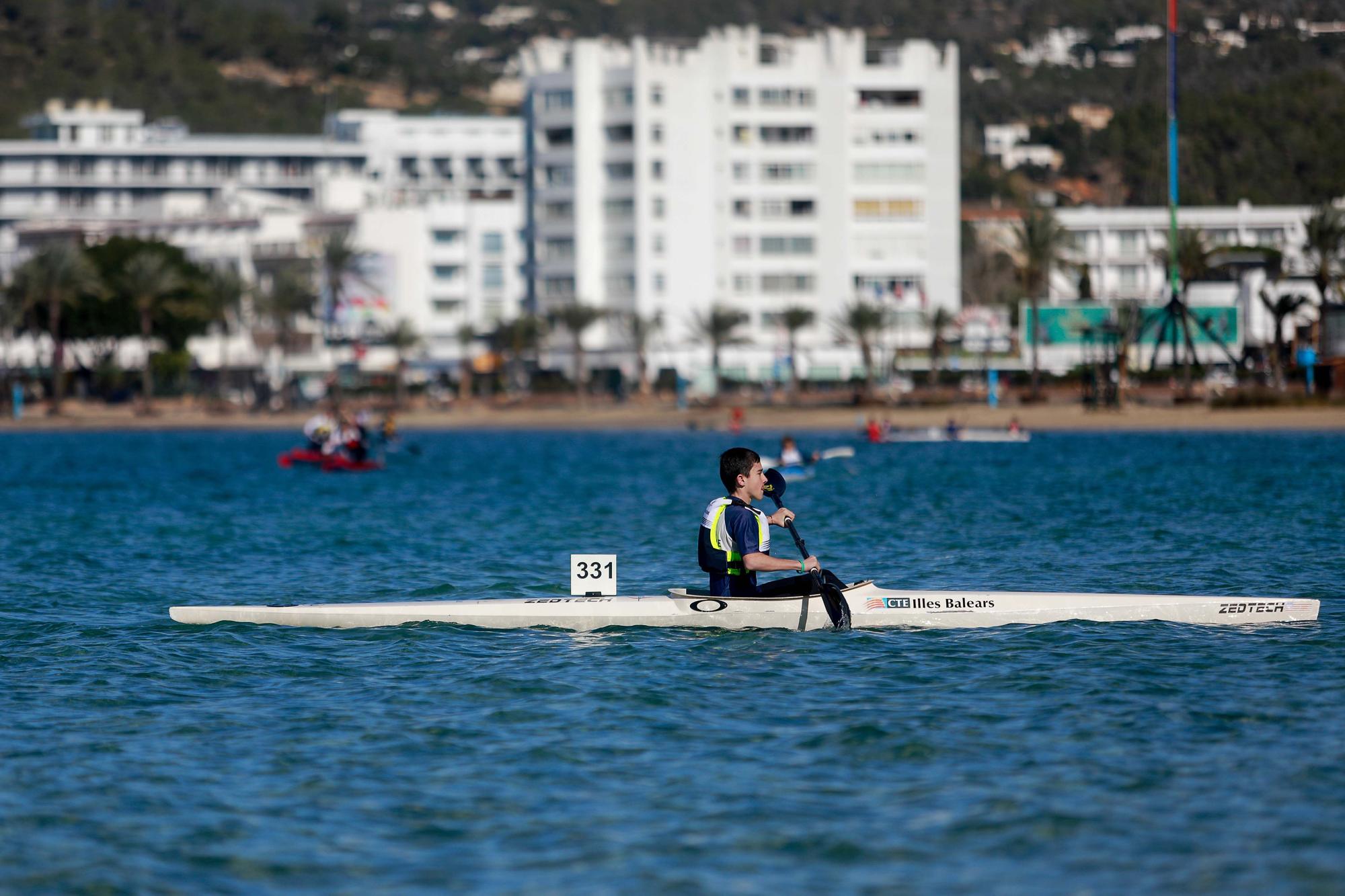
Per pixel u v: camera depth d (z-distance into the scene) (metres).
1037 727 55.31
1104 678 63.00
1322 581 93.31
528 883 40.84
